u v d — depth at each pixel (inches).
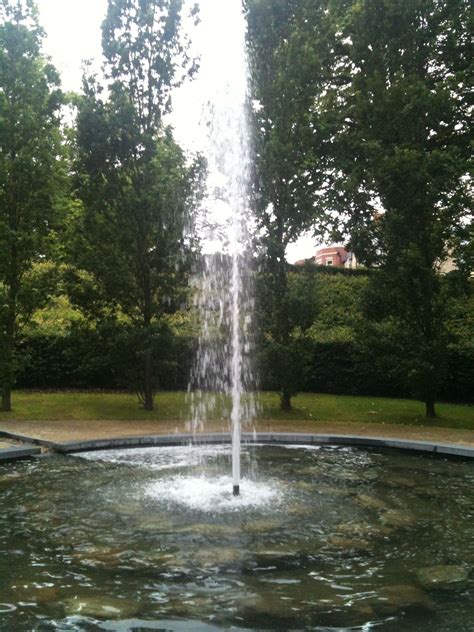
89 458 307.9
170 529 184.5
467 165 488.7
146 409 495.8
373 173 479.2
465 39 557.9
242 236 486.0
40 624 119.7
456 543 175.2
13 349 479.5
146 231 482.3
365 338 481.7
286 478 262.2
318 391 625.9
